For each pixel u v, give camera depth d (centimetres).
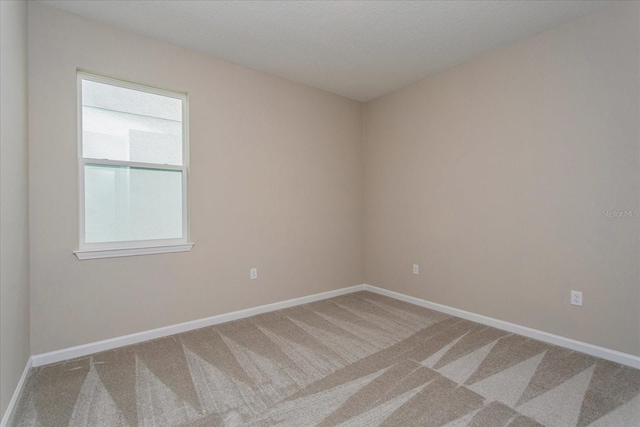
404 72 334
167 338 269
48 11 224
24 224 203
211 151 299
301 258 368
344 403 178
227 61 308
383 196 403
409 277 372
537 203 262
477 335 273
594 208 232
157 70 270
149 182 273
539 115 260
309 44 277
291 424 161
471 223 309
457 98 319
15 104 182
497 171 288
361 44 278
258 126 330
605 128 226
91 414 170
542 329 261
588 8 226
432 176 344
